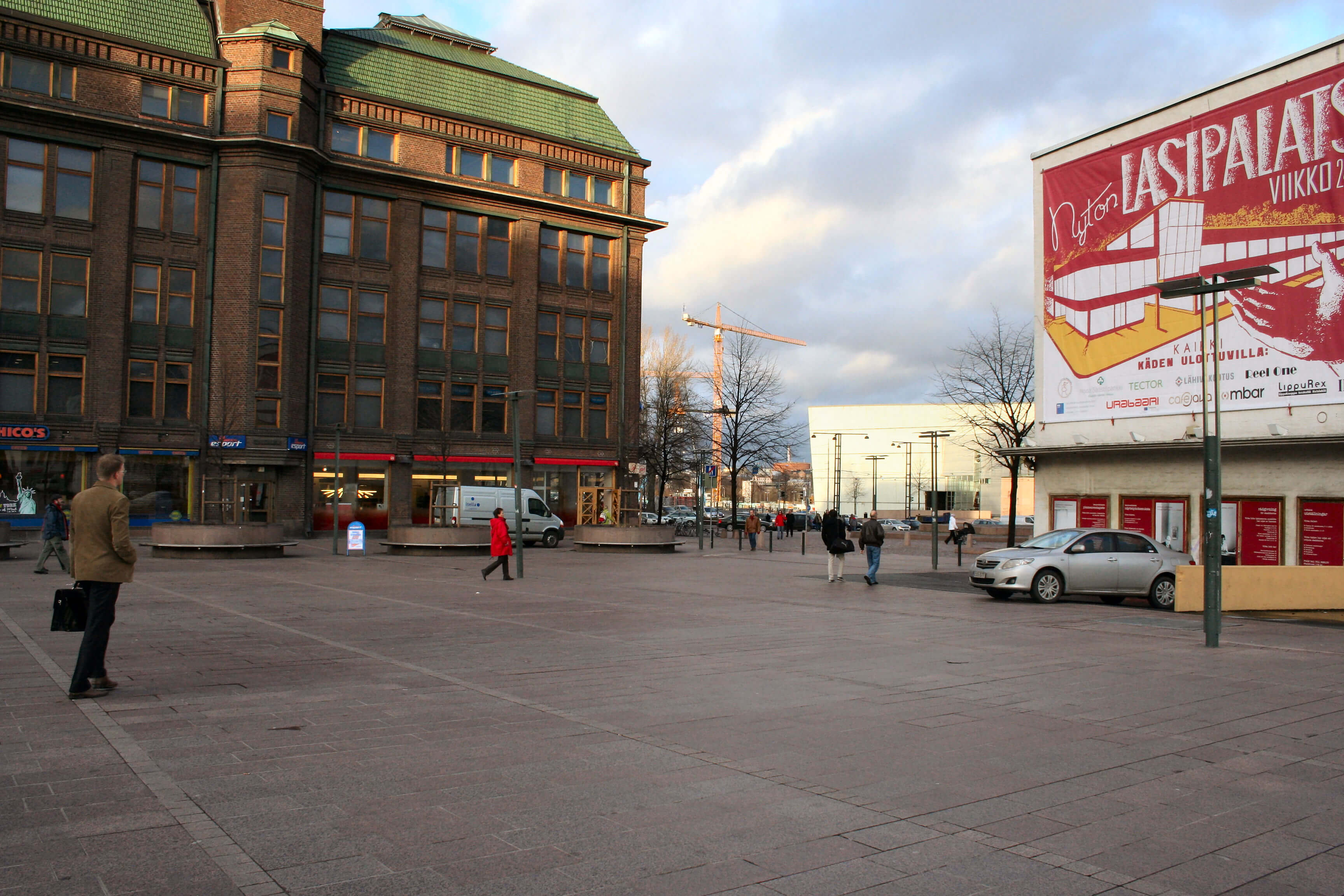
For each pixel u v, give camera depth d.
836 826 5.00
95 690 7.98
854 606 17.25
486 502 37.94
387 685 8.70
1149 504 23.28
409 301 43.94
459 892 4.04
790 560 33.16
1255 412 20.84
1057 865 4.50
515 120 47.44
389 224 43.91
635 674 9.53
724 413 47.06
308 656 10.43
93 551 7.84
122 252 37.38
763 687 8.91
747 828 4.95
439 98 45.50
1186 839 4.89
